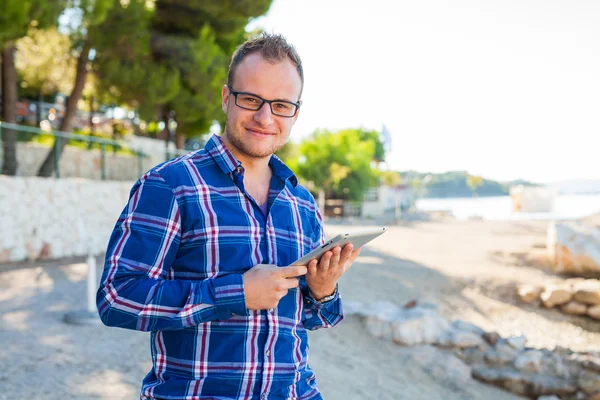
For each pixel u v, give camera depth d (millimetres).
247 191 1666
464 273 12148
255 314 1524
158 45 15031
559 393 6500
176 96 15766
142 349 5598
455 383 6566
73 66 15078
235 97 1626
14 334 5820
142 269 1444
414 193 55188
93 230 12539
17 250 10656
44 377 4656
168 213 1484
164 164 1580
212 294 1415
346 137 38719
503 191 197250
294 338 1619
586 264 11906
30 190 11039
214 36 16094
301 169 35875
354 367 6305
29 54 15109
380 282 11094
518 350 7273
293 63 1655
